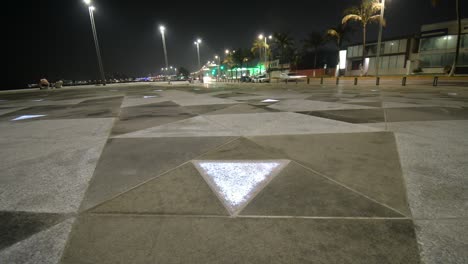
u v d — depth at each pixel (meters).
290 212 2.53
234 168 3.70
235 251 2.02
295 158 4.02
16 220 2.55
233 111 9.36
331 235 2.17
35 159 4.46
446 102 10.17
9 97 25.41
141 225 2.41
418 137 5.01
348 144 4.67
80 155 4.60
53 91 35.34
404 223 2.30
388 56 42.56
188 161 4.07
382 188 2.95
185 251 2.04
